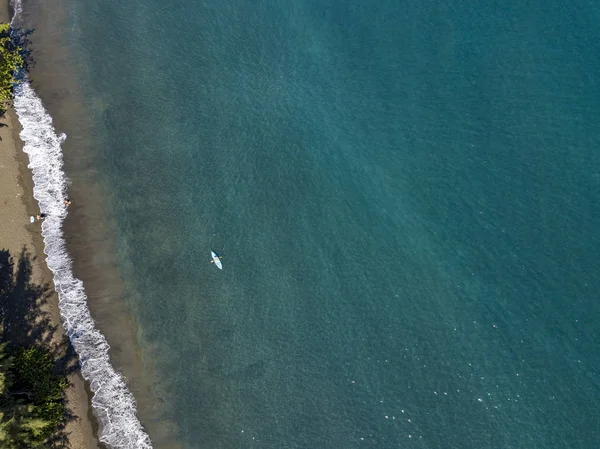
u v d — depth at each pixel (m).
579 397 50.66
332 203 59.09
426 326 54.06
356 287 55.75
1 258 56.62
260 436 52.16
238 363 54.16
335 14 67.94
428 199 58.38
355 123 62.28
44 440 49.03
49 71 65.81
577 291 53.53
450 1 67.00
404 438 50.97
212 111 64.06
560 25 63.94
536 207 56.66
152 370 54.56
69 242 58.09
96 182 60.75
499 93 61.56
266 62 66.44
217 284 56.59
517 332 53.03
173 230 58.81
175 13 69.56
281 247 57.62
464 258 55.91
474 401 51.44
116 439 52.53
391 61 64.81
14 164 60.62
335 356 53.72
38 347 54.06
